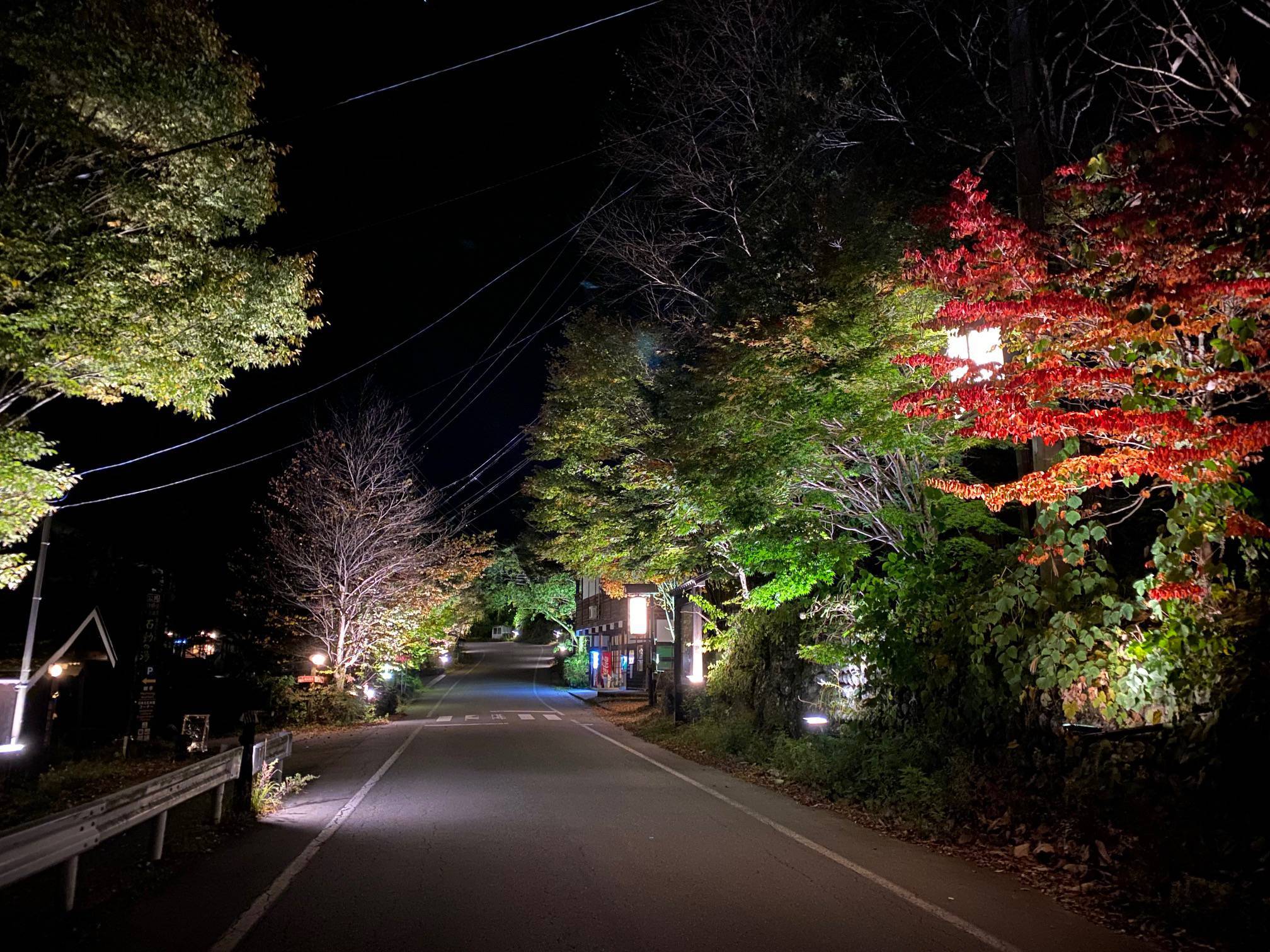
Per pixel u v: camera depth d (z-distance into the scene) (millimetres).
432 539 30859
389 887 6777
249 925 5781
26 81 8562
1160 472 6875
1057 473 7414
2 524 9102
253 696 26641
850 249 10531
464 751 17484
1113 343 6945
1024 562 9180
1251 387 8164
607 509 21594
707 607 20438
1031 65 9234
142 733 19641
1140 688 7766
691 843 8414
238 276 9969
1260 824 6344
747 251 15219
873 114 14211
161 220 9477
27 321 8461
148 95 8828
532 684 53719
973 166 12844
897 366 9391
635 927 5773
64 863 5973
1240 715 6789
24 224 8312
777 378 10820
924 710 10953
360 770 14414
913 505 11461
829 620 13938
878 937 5609
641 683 41062
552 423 21750
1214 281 6047
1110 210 8414
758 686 17094
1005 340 7535
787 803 10898
